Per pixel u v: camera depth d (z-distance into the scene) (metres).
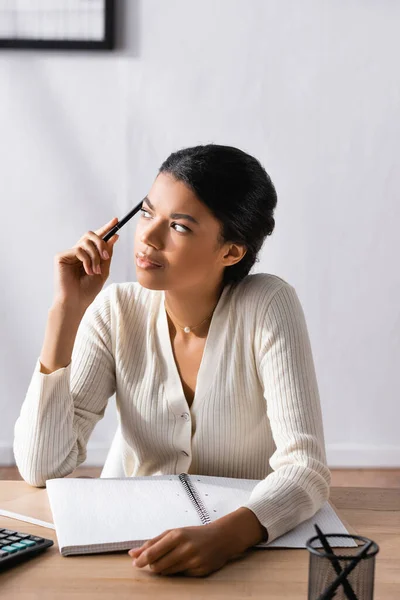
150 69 3.42
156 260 1.46
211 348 1.57
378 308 3.54
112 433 3.56
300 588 1.10
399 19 3.40
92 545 1.19
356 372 3.57
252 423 1.59
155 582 1.11
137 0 3.39
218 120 3.45
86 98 3.43
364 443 3.60
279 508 1.27
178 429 1.59
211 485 1.44
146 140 3.46
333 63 3.43
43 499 1.43
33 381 1.57
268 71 3.43
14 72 3.41
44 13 3.35
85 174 3.47
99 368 1.64
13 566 1.14
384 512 1.40
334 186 3.48
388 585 1.10
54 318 1.58
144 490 1.40
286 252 3.51
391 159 3.47
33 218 3.48
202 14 3.40
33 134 3.45
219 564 1.15
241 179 1.47
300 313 1.60
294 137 3.46
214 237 1.48
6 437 3.56
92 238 1.61
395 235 3.50
